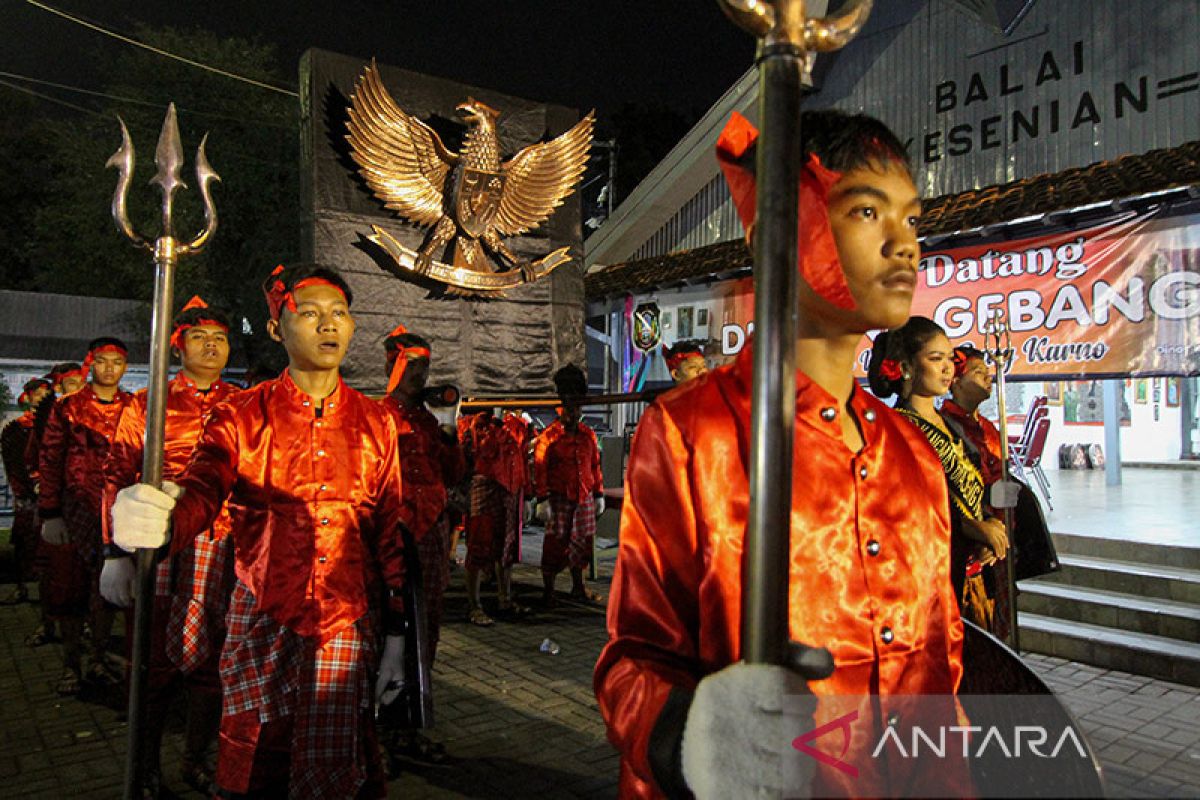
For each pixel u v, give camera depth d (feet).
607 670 3.79
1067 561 20.85
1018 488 11.89
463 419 24.58
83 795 11.74
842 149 3.91
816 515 3.80
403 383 14.19
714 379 4.08
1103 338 20.85
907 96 29.37
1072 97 25.55
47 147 81.61
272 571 8.29
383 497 9.17
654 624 3.79
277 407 8.77
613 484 36.27
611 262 37.96
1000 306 22.70
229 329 13.21
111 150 61.93
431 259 17.03
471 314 17.62
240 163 64.03
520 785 12.12
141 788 6.88
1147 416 47.06
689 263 31.99
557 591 26.50
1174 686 16.14
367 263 16.37
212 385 13.12
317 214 15.89
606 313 36.99
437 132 17.65
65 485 16.39
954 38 28.19
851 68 30.94
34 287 82.23
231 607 8.43
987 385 13.39
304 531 8.43
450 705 15.57
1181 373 19.54
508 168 18.22
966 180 27.91
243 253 67.00
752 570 2.80
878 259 3.84
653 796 3.75
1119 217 20.54
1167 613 17.65
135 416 12.32
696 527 3.77
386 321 16.56
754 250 2.87
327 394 9.09
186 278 61.67
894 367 11.56
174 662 11.09
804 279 3.67
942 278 23.90
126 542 6.83
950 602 4.32
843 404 4.21
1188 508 26.91
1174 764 12.27
